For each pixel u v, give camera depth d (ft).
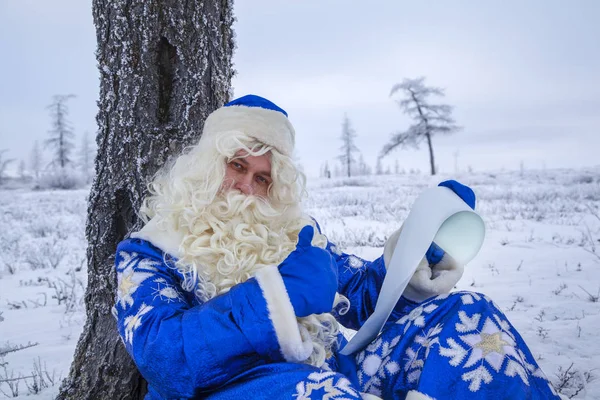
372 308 7.54
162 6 8.77
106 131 8.73
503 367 5.33
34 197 93.45
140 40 8.64
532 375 5.63
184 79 8.89
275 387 4.99
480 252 26.35
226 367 5.18
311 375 5.06
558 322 14.07
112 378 8.53
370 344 7.04
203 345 5.06
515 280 19.88
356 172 252.62
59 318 16.33
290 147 6.67
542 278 20.11
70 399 8.63
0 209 66.28
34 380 10.48
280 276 5.37
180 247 5.85
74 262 27.84
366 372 6.71
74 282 21.07
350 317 7.63
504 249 27.04
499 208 50.72
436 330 5.91
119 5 8.60
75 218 53.98
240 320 5.13
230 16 9.91
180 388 5.15
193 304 5.93
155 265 5.86
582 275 20.38
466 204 7.06
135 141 8.61
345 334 13.17
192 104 8.87
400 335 6.64
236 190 6.32
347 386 4.94
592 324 13.53
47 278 22.29
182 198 6.07
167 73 8.94
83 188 133.08
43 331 14.90
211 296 5.86
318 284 5.43
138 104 8.61
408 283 7.04
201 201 5.95
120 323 5.57
